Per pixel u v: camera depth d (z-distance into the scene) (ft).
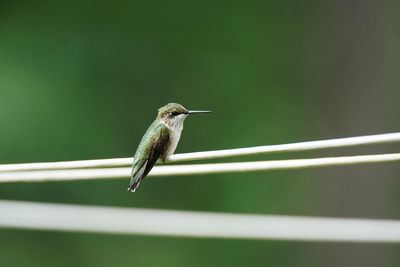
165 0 64.34
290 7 66.28
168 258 57.36
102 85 61.72
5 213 17.85
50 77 61.05
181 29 64.23
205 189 60.29
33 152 58.23
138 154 28.96
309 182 60.70
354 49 65.72
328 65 65.87
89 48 62.54
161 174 23.04
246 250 57.88
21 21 62.69
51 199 57.21
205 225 19.51
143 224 19.04
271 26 65.87
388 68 64.44
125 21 63.57
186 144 62.03
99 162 23.67
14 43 62.18
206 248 57.88
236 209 60.13
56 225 18.29
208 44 64.34
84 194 57.67
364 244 58.23
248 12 65.31
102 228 18.80
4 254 57.16
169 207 59.57
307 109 64.59
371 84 64.69
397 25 64.54
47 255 57.47
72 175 23.32
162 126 29.25
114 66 62.44
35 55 61.77
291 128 63.67
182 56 63.87
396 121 63.41
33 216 17.99
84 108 60.59
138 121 61.67
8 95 59.67
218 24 64.90
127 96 61.82
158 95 62.75
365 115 64.34
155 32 63.82
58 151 58.65
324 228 20.18
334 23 66.39
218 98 63.41
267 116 63.77
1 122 58.39
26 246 57.47
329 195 60.59
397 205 59.57
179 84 63.21
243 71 64.23
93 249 57.47
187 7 64.49
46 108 59.62
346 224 20.02
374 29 65.26
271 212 60.34
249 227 19.94
